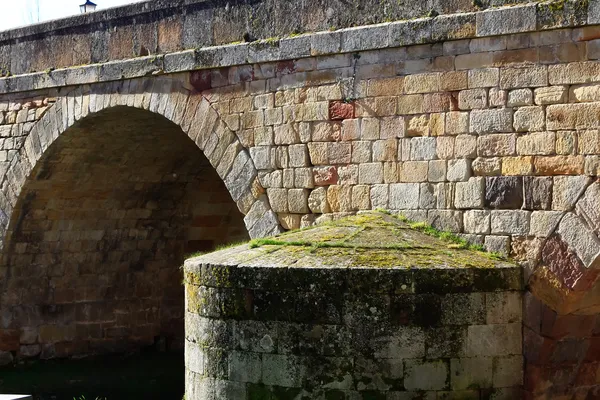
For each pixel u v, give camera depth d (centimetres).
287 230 1573
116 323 2342
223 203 2412
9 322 2198
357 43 1471
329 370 1235
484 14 1341
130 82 1822
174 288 2425
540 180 1299
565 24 1271
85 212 2217
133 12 1819
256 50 1597
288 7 1572
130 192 2247
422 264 1248
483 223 1348
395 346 1223
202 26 1702
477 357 1252
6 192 2114
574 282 1262
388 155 1448
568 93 1278
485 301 1259
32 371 2189
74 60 1952
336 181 1509
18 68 2086
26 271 2200
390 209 1447
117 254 2314
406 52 1429
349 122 1491
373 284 1227
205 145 1686
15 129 2086
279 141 1577
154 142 2092
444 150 1390
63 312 2267
